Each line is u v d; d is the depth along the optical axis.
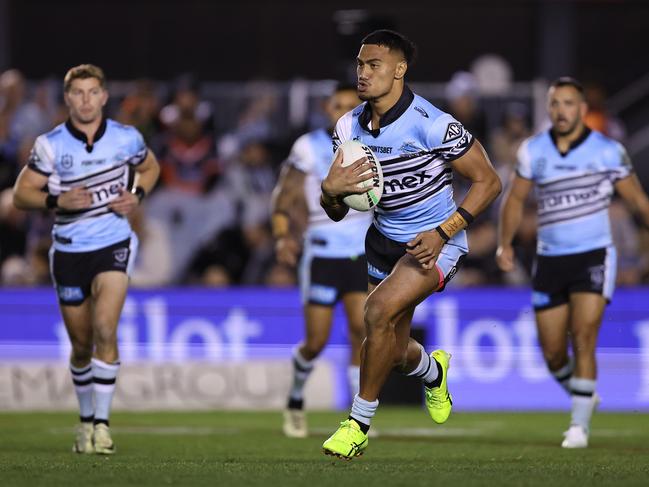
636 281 53.75
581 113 32.72
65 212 29.02
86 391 29.83
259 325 49.59
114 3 67.00
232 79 68.00
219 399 48.66
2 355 48.94
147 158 29.94
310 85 59.69
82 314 29.61
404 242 24.45
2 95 56.25
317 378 49.38
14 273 52.44
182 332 49.41
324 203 23.78
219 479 21.59
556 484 20.86
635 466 24.81
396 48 23.25
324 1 67.94
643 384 49.16
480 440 34.56
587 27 68.19
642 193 32.84
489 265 53.91
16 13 66.56
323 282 35.91
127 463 25.19
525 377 49.66
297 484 20.72
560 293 32.97
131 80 67.31
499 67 63.75
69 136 29.11
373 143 23.62
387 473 22.70
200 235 56.44
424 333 49.41
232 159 57.41
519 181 33.25
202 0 67.56
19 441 33.28
